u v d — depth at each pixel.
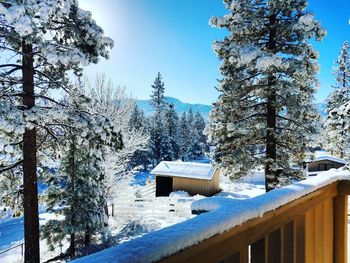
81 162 9.58
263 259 1.26
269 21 8.79
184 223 0.90
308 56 8.27
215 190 21.34
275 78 8.57
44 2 5.08
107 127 6.78
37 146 6.93
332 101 23.44
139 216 13.22
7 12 4.63
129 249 0.69
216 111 9.46
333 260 2.30
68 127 6.74
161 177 21.91
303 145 8.77
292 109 8.52
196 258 0.88
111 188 12.97
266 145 9.05
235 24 8.45
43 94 6.89
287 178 8.66
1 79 6.08
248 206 1.13
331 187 2.16
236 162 9.12
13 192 7.02
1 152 5.88
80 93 7.32
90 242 10.06
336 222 2.30
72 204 9.48
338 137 18.98
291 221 1.54
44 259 9.16
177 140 41.78
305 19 7.77
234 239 1.06
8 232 12.62
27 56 6.18
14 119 5.37
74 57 5.86
